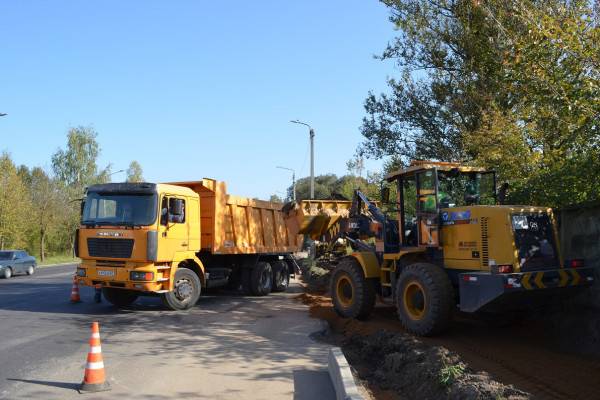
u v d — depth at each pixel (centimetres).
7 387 641
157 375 707
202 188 1451
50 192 4962
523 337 902
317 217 1523
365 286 1095
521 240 825
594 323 834
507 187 1023
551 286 802
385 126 1977
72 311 1279
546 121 1115
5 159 4225
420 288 917
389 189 1112
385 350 820
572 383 629
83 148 6375
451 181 1007
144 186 1222
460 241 902
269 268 1738
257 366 761
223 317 1198
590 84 860
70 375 699
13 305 1385
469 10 1605
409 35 1825
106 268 1217
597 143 930
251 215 1672
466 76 1703
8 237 4134
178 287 1291
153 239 1188
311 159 3191
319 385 668
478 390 541
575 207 945
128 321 1134
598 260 897
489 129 1370
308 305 1414
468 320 1069
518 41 1009
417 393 617
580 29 873
